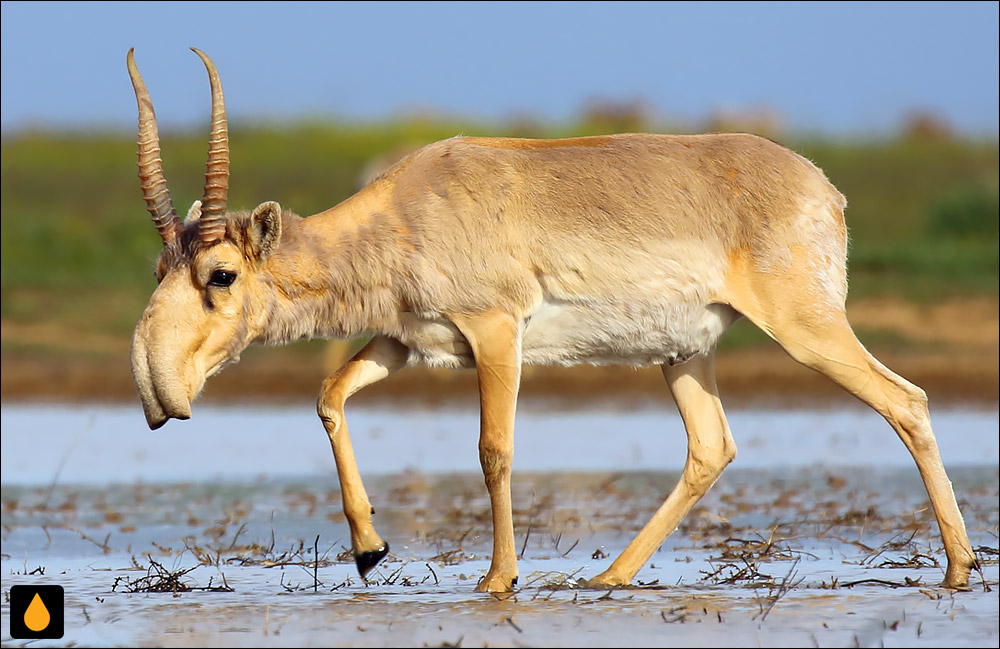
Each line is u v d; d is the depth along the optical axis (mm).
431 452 49344
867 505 38438
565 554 32438
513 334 27609
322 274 27609
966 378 63062
